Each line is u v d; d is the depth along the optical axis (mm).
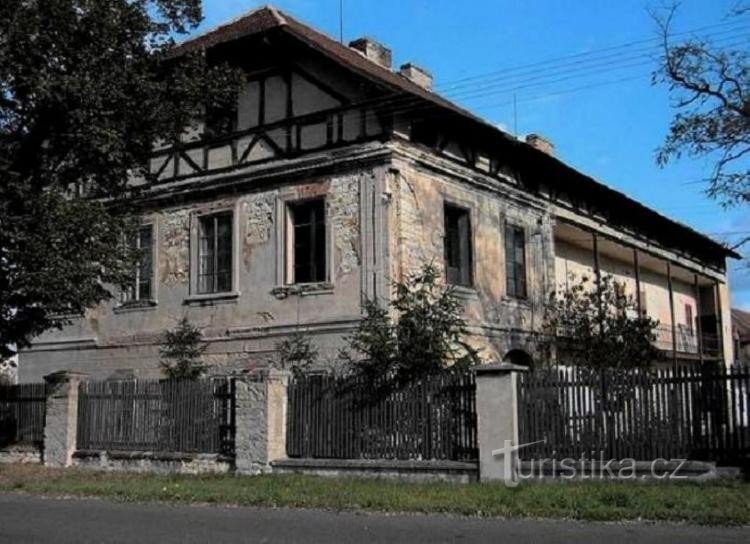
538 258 24688
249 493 12969
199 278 22266
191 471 16688
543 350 23438
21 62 15812
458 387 14477
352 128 19906
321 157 20219
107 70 16781
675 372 13500
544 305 24406
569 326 22578
